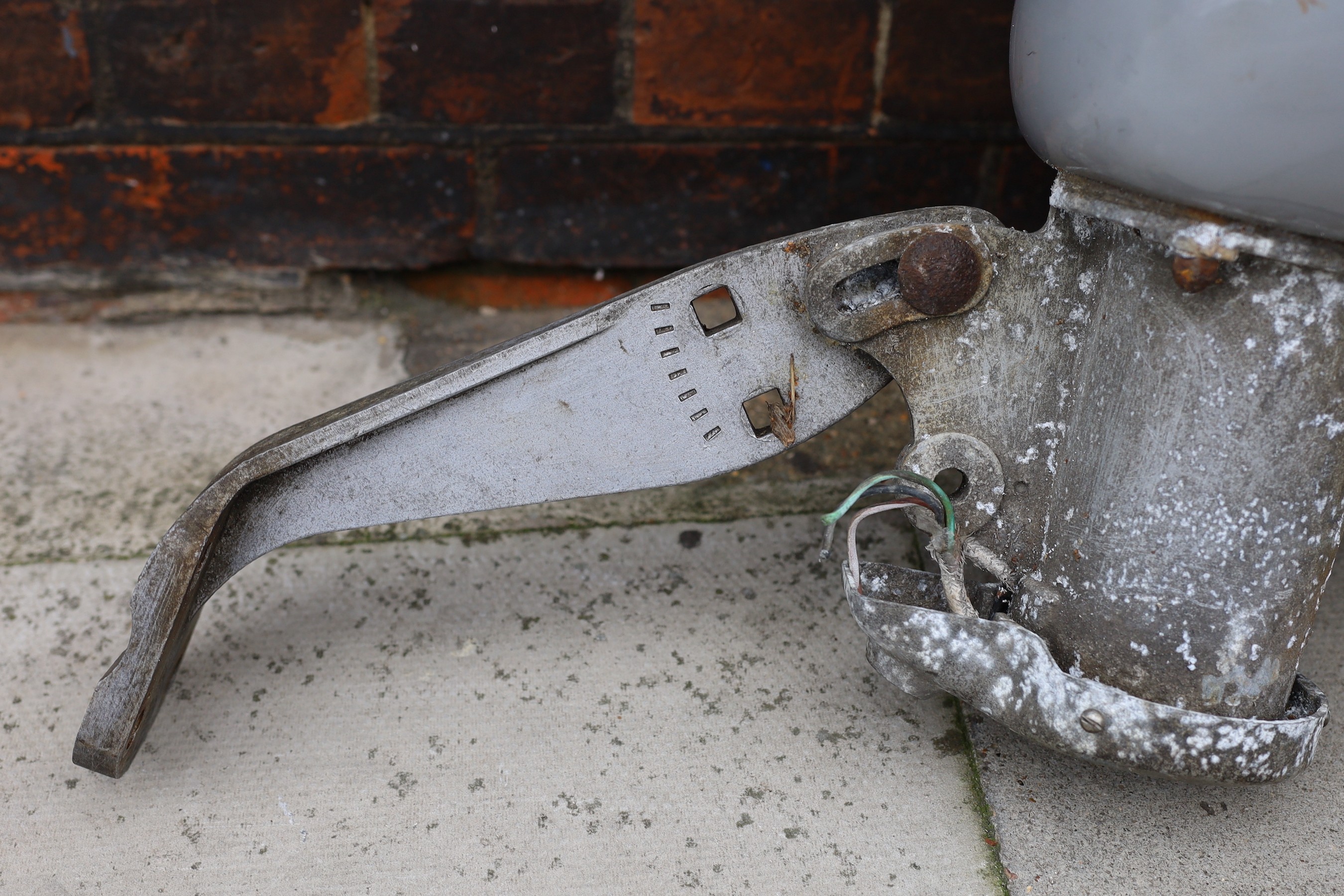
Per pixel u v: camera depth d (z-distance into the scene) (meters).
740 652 0.84
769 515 0.90
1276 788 0.80
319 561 0.88
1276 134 0.65
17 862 0.78
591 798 0.80
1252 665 0.76
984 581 0.83
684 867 0.78
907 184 0.99
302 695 0.83
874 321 0.77
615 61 0.95
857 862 0.78
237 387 0.97
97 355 0.98
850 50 0.95
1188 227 0.73
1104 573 0.77
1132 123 0.70
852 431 0.95
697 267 0.78
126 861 0.78
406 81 0.95
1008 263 0.77
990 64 0.96
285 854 0.78
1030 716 0.77
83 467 0.92
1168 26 0.65
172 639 0.79
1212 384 0.74
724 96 0.96
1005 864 0.78
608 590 0.87
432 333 1.00
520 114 0.96
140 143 0.96
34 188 0.96
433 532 0.89
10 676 0.83
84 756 0.79
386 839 0.79
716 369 0.79
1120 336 0.75
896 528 0.90
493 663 0.84
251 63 0.94
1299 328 0.73
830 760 0.81
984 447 0.78
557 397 0.79
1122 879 0.78
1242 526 0.75
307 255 0.99
